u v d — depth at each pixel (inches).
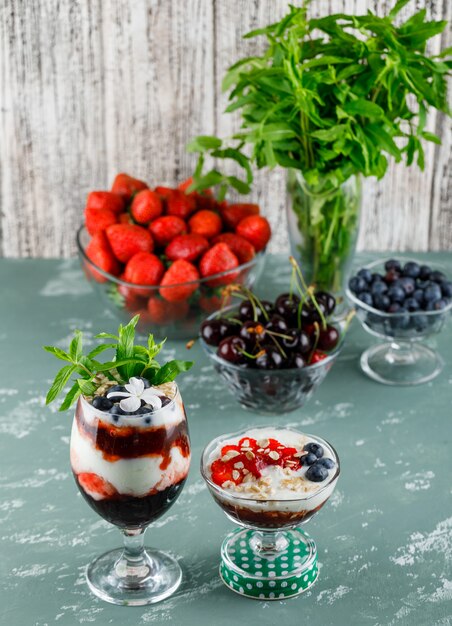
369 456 53.4
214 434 54.6
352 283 59.0
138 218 61.6
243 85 60.3
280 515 46.3
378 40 58.7
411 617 46.2
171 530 50.1
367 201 69.3
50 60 66.4
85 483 46.2
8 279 67.8
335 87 57.3
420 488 51.7
